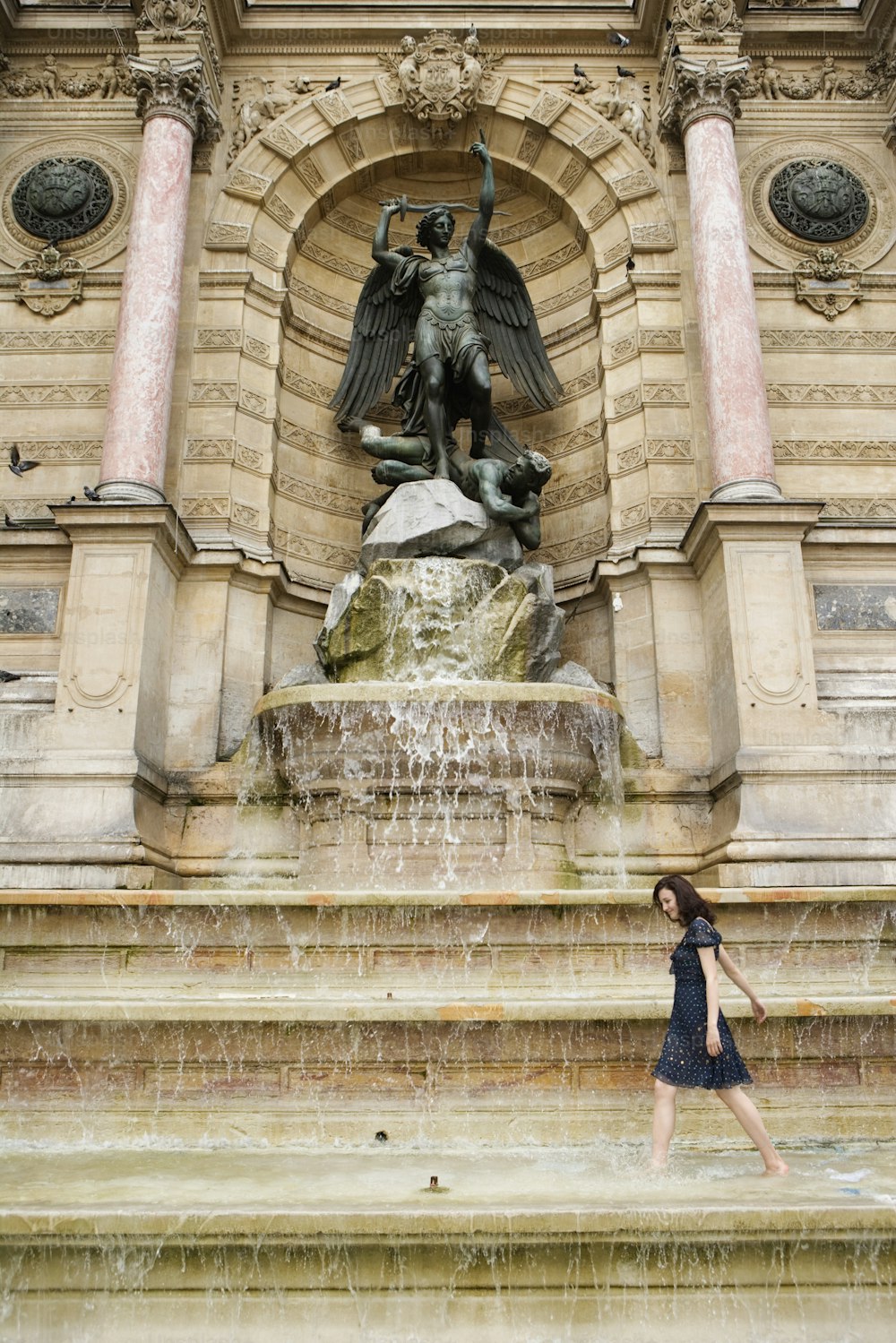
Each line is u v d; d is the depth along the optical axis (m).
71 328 14.38
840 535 12.28
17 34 15.34
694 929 5.03
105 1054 5.85
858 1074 5.92
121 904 7.08
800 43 15.56
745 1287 3.73
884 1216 3.78
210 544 12.90
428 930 7.02
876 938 7.20
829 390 14.08
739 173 14.95
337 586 11.83
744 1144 5.61
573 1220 3.75
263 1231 3.71
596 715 10.32
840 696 11.41
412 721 9.92
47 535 12.27
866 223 14.89
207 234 14.40
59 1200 4.14
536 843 10.24
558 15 15.49
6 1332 3.64
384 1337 3.65
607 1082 5.80
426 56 15.41
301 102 15.25
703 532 11.80
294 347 15.35
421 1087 5.79
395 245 16.55
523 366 14.85
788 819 10.39
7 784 10.58
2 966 7.09
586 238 15.33
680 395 13.79
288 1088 5.79
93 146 15.12
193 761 12.03
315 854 10.38
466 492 12.93
